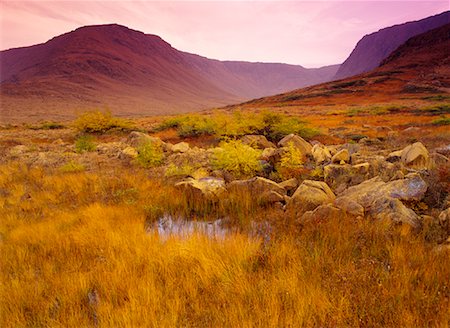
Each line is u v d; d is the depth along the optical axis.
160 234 6.23
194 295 3.74
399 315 3.15
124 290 3.96
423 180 6.38
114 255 4.97
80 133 23.67
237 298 3.61
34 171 11.31
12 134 25.89
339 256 4.59
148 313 3.38
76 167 11.58
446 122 21.72
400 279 3.74
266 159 10.91
